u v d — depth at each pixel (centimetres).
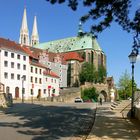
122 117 3138
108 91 15288
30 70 12056
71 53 17462
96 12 2181
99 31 2242
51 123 2667
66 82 16338
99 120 2847
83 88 14188
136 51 2447
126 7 2153
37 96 11775
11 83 11019
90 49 17875
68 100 11500
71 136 1975
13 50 11194
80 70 17238
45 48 19725
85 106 5447
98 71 16862
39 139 1817
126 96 13750
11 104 5297
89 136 1903
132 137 1850
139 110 2812
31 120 2889
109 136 1895
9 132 2077
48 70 13750
